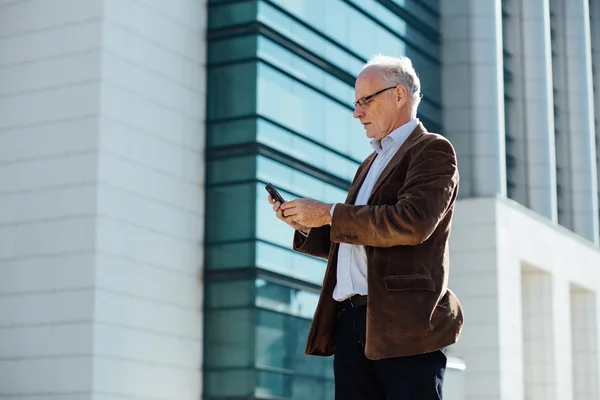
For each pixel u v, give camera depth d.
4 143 28.14
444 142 4.78
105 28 27.16
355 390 4.94
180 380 28.05
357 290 4.90
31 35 28.14
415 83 5.04
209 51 30.02
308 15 31.28
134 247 27.27
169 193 28.39
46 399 26.48
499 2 40.25
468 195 38.75
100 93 26.86
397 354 4.62
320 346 5.11
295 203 4.76
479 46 39.25
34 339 26.92
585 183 47.28
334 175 31.52
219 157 29.38
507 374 37.31
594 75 53.19
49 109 27.56
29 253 27.33
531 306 41.72
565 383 42.12
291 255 29.72
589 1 53.53
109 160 26.89
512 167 42.34
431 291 4.65
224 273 28.84
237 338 28.42
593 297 45.88
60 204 27.02
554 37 48.06
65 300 26.59
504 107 42.34
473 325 37.31
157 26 28.58
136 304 27.12
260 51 29.38
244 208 28.84
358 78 5.06
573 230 46.94
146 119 27.95
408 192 4.65
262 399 28.16
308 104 30.86
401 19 36.66
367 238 4.60
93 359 25.97
